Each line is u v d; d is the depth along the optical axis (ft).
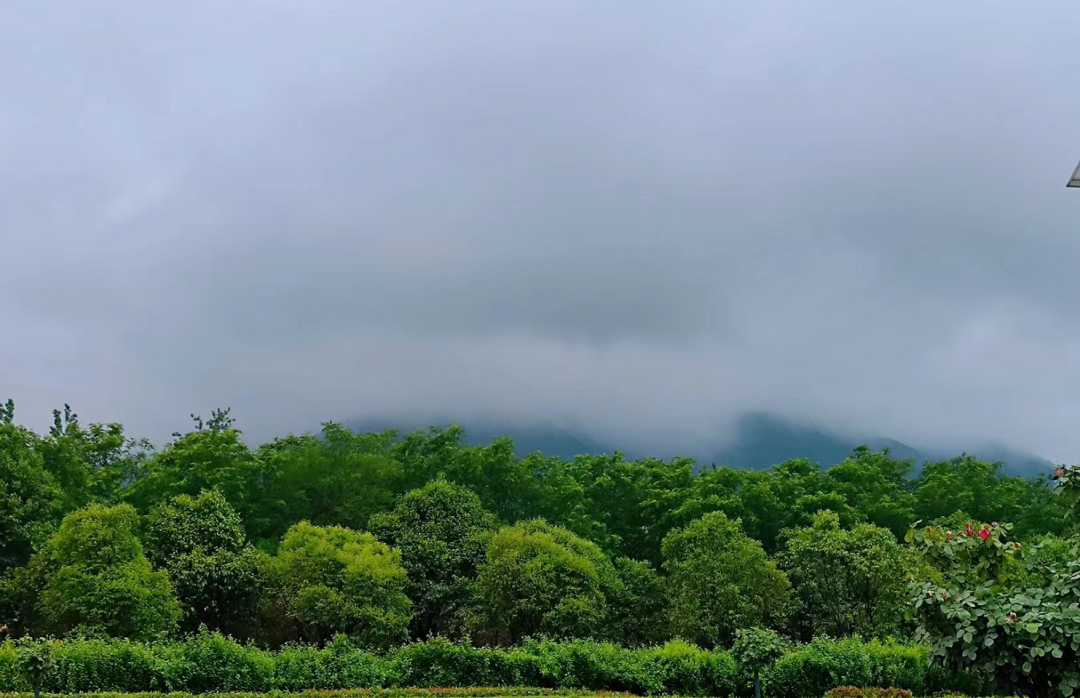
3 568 95.86
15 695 62.64
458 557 115.44
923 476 177.17
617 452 165.99
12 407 136.26
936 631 28.04
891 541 102.42
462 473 148.25
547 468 161.38
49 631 88.74
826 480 159.74
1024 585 29.01
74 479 116.98
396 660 80.28
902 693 78.07
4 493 95.96
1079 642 24.32
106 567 86.63
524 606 102.27
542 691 77.87
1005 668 26.20
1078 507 29.96
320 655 78.18
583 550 112.06
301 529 106.01
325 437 152.25
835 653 82.84
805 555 107.34
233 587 98.07
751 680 80.94
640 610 114.11
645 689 81.15
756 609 101.65
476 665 81.00
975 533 30.14
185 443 130.00
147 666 71.87
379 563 100.68
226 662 74.23
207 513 102.37
